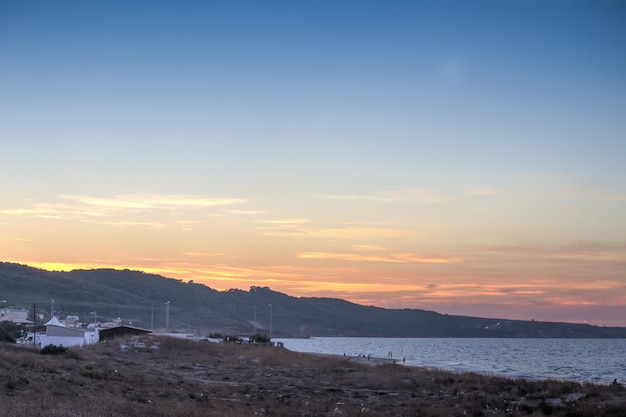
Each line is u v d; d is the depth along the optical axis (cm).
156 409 3095
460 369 10938
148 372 5591
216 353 8400
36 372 4016
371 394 4900
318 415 3600
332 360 7881
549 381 5512
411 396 4769
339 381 5800
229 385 5162
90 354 6981
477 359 16188
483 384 5284
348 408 3925
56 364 4619
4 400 2728
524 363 14350
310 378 6069
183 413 3083
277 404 4044
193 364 7031
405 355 18162
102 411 2734
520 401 4206
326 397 4644
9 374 3622
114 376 4509
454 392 4875
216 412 3309
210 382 5372
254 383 5484
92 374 4359
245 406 3916
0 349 5541
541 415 3628
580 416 3597
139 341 8494
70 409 2648
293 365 7369
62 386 3538
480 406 4031
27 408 2577
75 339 9031
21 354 5272
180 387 4534
